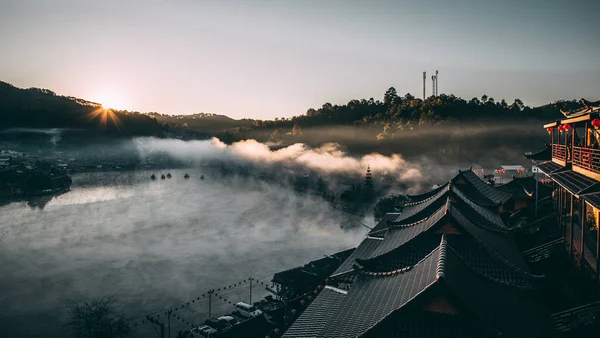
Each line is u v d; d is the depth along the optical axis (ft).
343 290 98.84
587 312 89.25
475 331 61.98
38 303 236.02
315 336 80.02
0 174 655.76
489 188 185.68
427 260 77.66
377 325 64.85
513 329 66.08
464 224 106.01
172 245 351.05
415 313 64.49
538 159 180.65
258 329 179.32
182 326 204.95
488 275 85.61
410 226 118.32
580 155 118.93
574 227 140.46
